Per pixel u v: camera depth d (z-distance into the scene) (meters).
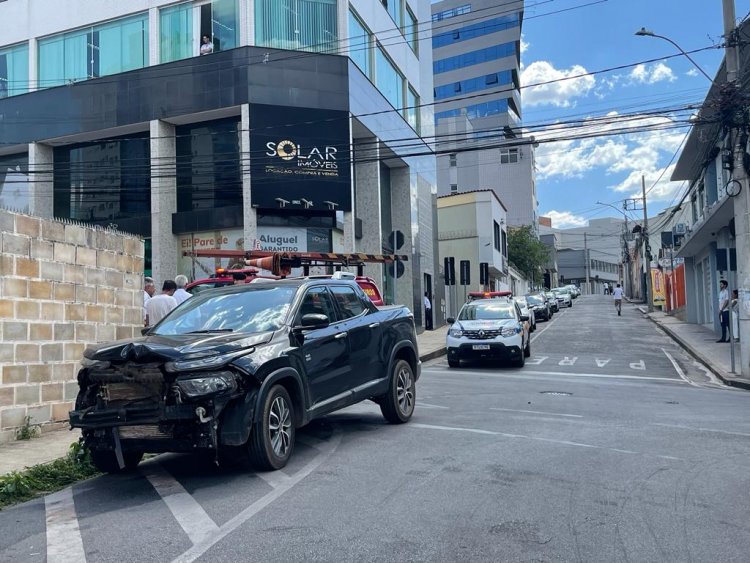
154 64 23.11
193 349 6.00
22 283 8.61
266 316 7.10
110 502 5.79
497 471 6.46
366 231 26.22
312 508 5.34
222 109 22.14
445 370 17.19
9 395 8.35
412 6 32.75
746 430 8.70
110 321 10.20
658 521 5.06
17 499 6.00
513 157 72.75
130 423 5.92
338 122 22.86
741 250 14.92
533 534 4.75
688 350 20.98
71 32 24.73
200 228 22.58
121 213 23.98
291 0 22.92
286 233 22.28
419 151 31.88
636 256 69.31
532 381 14.46
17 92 25.38
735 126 14.85
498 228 45.62
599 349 22.17
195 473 6.65
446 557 4.32
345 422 9.15
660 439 8.07
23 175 25.47
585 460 6.94
